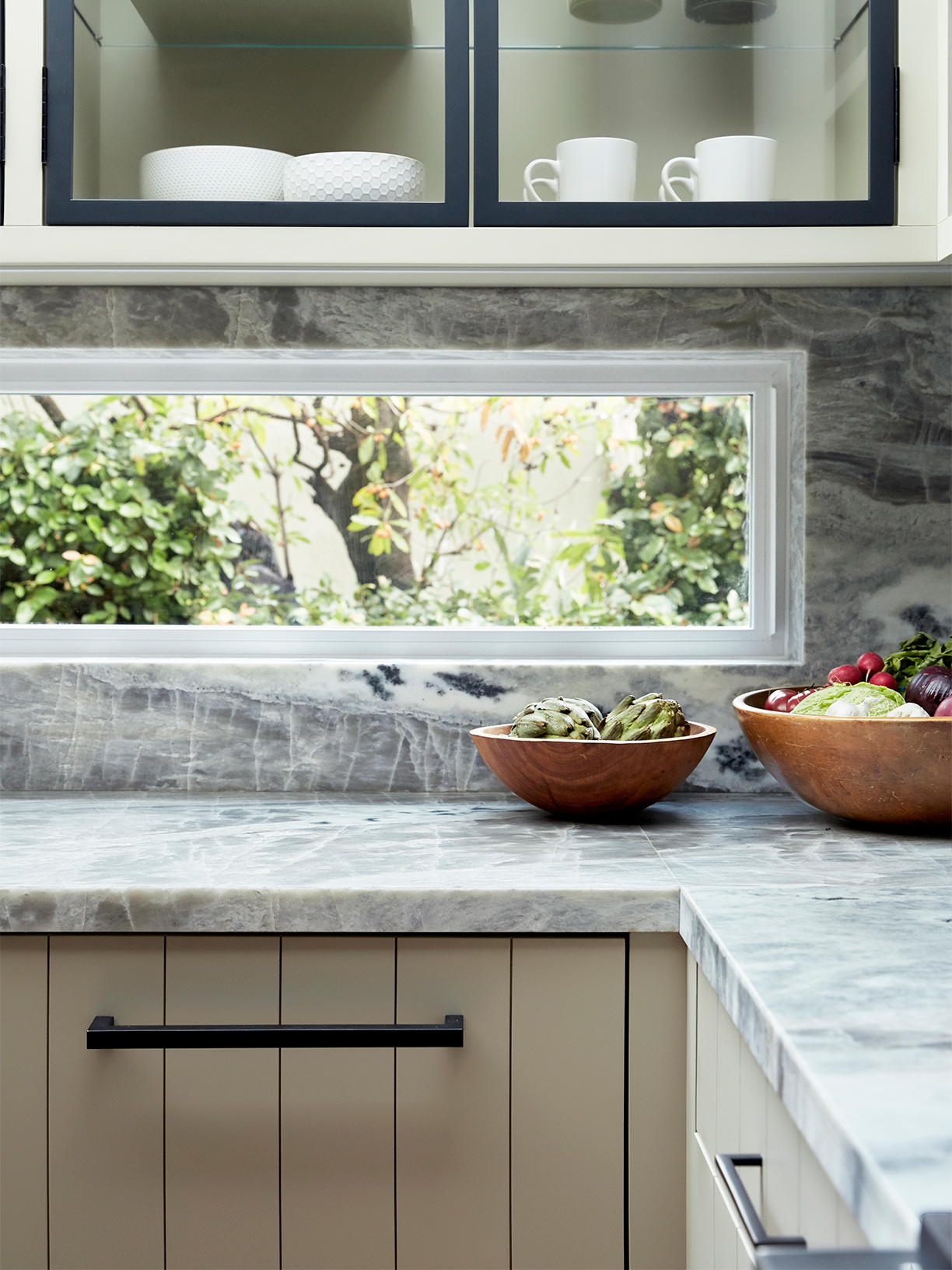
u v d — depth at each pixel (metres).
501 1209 1.03
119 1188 1.03
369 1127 1.03
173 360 1.63
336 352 1.58
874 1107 0.58
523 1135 1.04
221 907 1.03
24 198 1.35
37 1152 1.04
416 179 1.36
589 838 1.27
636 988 1.04
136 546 1.99
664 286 1.54
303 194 1.36
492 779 1.58
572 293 1.55
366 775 1.58
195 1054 1.03
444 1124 1.04
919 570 1.58
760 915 0.94
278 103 1.36
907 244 1.35
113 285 1.52
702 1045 0.97
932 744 1.17
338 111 1.36
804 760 1.25
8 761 1.58
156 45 1.36
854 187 1.36
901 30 1.35
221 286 1.54
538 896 1.03
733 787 1.58
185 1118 1.03
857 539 1.58
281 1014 1.04
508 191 1.36
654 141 1.36
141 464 1.98
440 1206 1.03
